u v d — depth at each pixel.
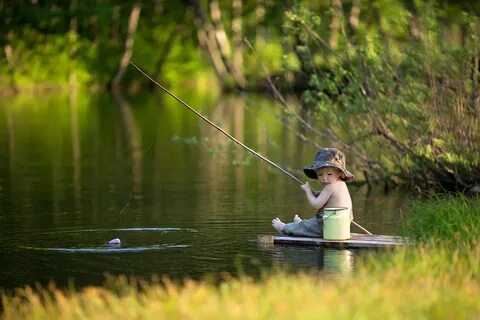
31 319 23.11
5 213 38.81
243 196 43.50
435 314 21.70
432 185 44.47
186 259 30.23
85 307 23.80
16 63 144.38
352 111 44.53
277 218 34.25
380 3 76.00
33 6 146.12
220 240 33.19
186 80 157.25
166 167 54.31
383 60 44.25
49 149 64.06
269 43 132.00
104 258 30.50
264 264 29.33
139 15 157.25
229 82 141.00
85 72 149.38
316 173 32.91
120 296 25.38
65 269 29.09
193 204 41.12
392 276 24.39
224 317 20.92
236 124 83.50
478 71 43.66
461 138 43.38
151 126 81.81
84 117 91.81
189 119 88.94
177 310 21.92
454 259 25.97
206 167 54.25
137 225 36.06
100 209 39.72
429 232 30.38
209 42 151.12
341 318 20.77
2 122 85.69
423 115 43.78
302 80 71.69
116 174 51.31
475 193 42.38
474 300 22.53
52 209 39.72
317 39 48.28
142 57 155.38
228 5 157.50
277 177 50.00
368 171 46.12
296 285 23.64
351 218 32.97
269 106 102.38
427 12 44.94
